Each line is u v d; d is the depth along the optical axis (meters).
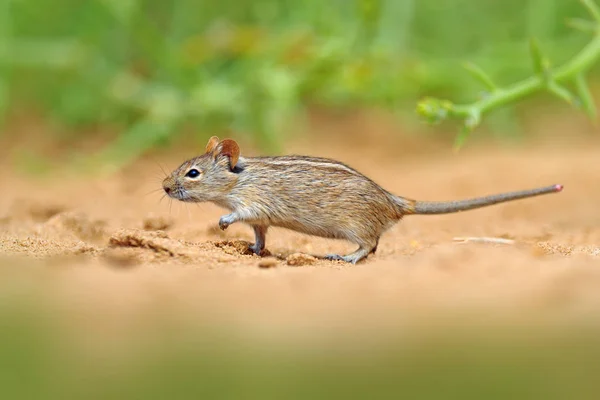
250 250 9.73
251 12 18.70
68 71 17.66
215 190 9.70
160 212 12.21
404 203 9.70
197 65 16.67
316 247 10.31
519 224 11.82
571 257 8.76
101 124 18.03
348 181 9.45
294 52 16.23
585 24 12.27
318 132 18.77
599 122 19.14
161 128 16.69
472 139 18.77
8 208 12.30
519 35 19.47
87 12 18.08
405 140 18.23
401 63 17.09
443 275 7.91
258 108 16.42
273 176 9.55
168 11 19.00
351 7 18.09
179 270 8.20
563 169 15.20
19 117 18.50
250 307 7.07
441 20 19.19
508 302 7.14
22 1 17.66
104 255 8.63
